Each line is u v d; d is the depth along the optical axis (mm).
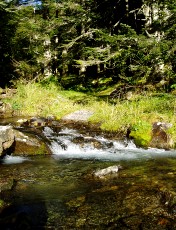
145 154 10008
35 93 17203
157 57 14859
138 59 16891
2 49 21375
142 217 5309
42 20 19375
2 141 9133
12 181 6980
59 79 23688
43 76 22234
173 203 5629
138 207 5688
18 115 15297
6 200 5949
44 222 5121
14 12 19984
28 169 8219
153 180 7148
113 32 22438
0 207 5578
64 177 7535
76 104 16203
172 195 5820
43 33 19859
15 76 21297
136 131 11391
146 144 10891
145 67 15305
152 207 5668
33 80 20297
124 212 5504
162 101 14164
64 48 20375
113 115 13109
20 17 21062
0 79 20828
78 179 7371
